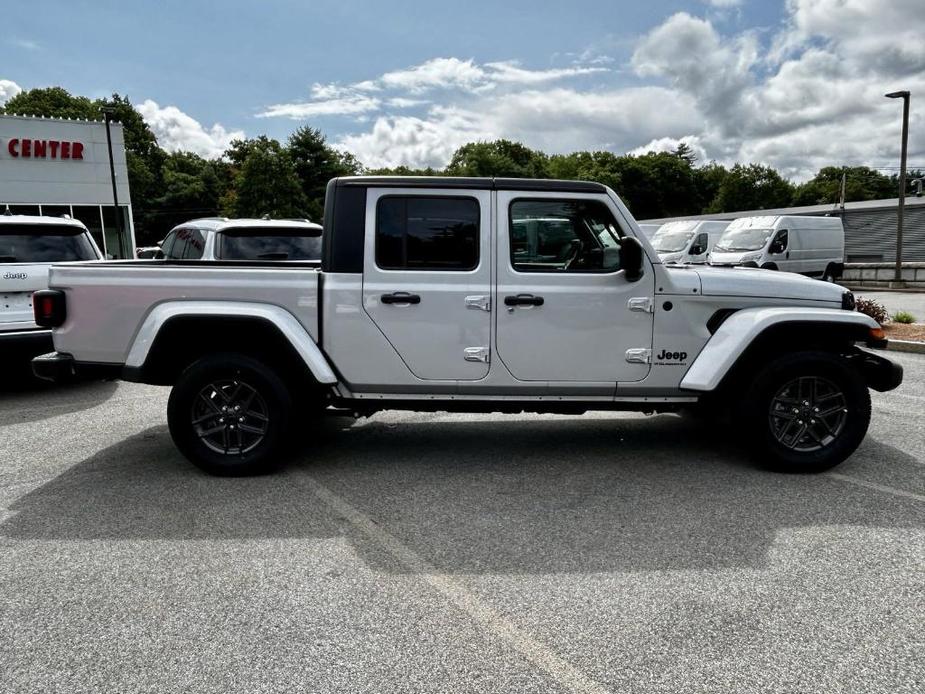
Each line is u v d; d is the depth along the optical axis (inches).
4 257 264.7
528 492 165.2
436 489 167.3
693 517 149.3
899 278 877.2
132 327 172.6
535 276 169.8
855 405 173.8
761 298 175.3
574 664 96.9
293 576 122.8
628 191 3769.7
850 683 92.4
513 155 3919.8
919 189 1380.4
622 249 165.2
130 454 196.4
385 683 92.7
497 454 195.6
